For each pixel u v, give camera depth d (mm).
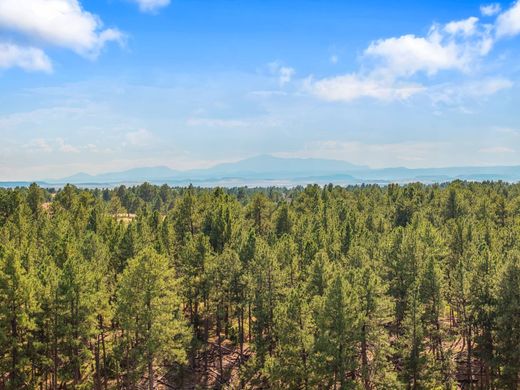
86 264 45719
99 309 40000
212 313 53656
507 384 36281
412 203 100500
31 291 34875
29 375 37625
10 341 34031
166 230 70312
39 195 103562
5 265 34312
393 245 53438
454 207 95062
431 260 43156
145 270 35625
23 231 70625
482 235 67750
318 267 46375
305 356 38031
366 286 37906
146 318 34969
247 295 49500
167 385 48250
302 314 38531
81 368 45375
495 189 143125
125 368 45719
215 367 51594
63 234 62688
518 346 34188
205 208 86188
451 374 40312
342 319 34844
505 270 36125
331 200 111562
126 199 169250
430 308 42406
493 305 38156
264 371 40438
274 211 94125
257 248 54875
